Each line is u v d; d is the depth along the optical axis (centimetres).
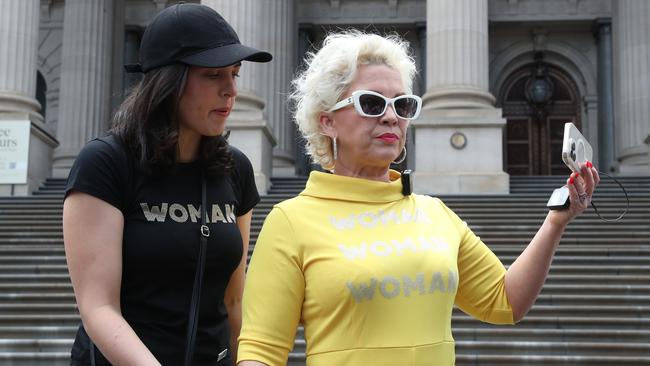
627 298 934
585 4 2578
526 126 2636
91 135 2317
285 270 223
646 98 2166
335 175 234
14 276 1037
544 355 820
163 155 239
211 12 246
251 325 222
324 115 240
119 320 221
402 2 2652
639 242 1175
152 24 246
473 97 1742
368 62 233
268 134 1806
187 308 240
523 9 2598
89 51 2350
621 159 2188
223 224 253
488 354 825
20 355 816
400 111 232
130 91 255
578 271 1037
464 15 1777
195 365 241
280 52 2291
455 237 240
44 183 1825
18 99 1775
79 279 226
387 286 214
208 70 240
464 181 1695
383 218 229
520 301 242
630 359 791
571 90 2648
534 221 1301
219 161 254
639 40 2192
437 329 219
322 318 218
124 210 239
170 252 238
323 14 2644
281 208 232
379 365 210
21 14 1808
